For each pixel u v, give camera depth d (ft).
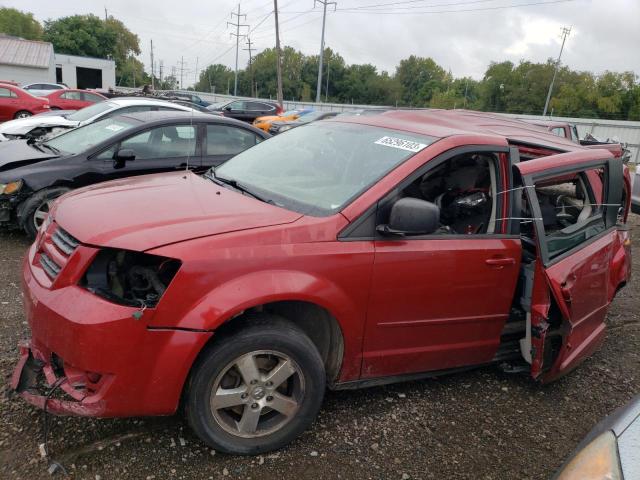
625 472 5.34
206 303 8.06
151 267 8.49
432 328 10.43
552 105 253.03
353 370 9.99
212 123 22.15
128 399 8.02
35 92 85.87
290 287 8.52
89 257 8.13
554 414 11.40
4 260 17.20
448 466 9.44
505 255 10.71
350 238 9.23
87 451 8.84
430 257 9.84
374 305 9.55
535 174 10.76
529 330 11.41
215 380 8.50
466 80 355.36
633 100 239.71
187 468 8.71
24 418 9.45
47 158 19.52
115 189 10.52
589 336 12.36
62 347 7.91
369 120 12.59
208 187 10.88
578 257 11.43
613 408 11.86
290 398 9.25
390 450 9.68
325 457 9.32
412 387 11.87
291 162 11.69
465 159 11.24
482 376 12.64
